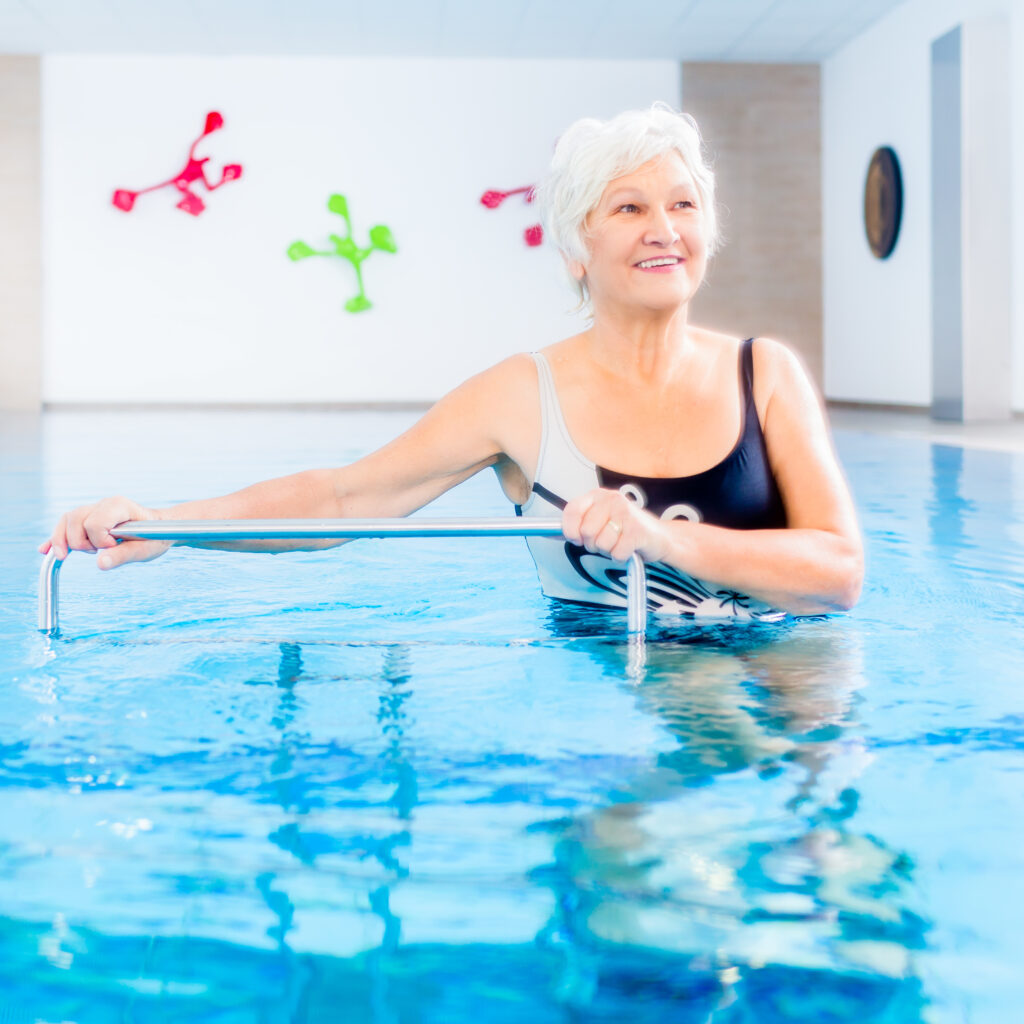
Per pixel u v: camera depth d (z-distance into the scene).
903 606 1.52
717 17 9.13
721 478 1.38
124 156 10.25
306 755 0.88
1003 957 0.59
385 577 1.82
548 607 1.54
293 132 10.35
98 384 10.48
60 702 1.04
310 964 0.58
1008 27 7.55
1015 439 5.94
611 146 1.30
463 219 10.56
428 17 9.12
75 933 0.61
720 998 0.55
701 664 1.19
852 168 9.85
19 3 8.80
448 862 0.69
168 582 1.77
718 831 0.74
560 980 0.57
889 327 9.21
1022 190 7.50
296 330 10.59
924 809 0.77
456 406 1.48
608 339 1.39
